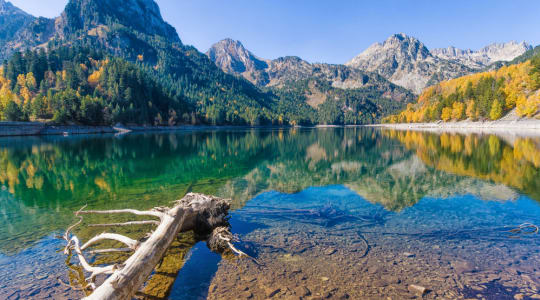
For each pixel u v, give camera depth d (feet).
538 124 247.91
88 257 21.20
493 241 23.97
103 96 378.32
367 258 21.31
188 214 25.05
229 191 44.98
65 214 31.55
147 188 46.55
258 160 86.48
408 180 52.65
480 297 16.11
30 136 230.68
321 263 20.58
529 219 29.25
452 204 35.68
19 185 48.26
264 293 16.78
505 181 47.83
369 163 77.92
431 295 16.39
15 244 23.45
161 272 19.47
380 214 32.32
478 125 326.24
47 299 15.99
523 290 16.67
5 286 17.29
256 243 24.21
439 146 117.39
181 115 466.70
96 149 118.42
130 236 24.95
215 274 19.13
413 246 23.38
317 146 139.44
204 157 93.50
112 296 14.62
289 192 44.55
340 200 39.27
